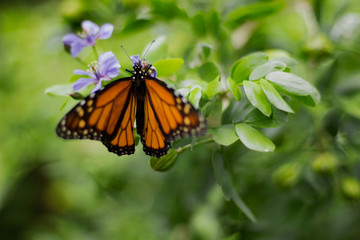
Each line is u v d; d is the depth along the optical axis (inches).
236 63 21.6
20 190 39.0
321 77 25.1
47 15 32.5
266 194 27.0
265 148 20.9
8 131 31.8
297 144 25.3
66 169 33.1
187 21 25.0
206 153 27.4
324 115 25.0
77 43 21.9
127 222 29.5
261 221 26.7
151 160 21.8
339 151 24.7
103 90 21.2
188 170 27.9
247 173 26.8
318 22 25.7
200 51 23.2
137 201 30.1
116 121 21.4
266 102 20.9
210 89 21.3
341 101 24.7
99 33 21.9
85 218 33.2
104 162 30.3
